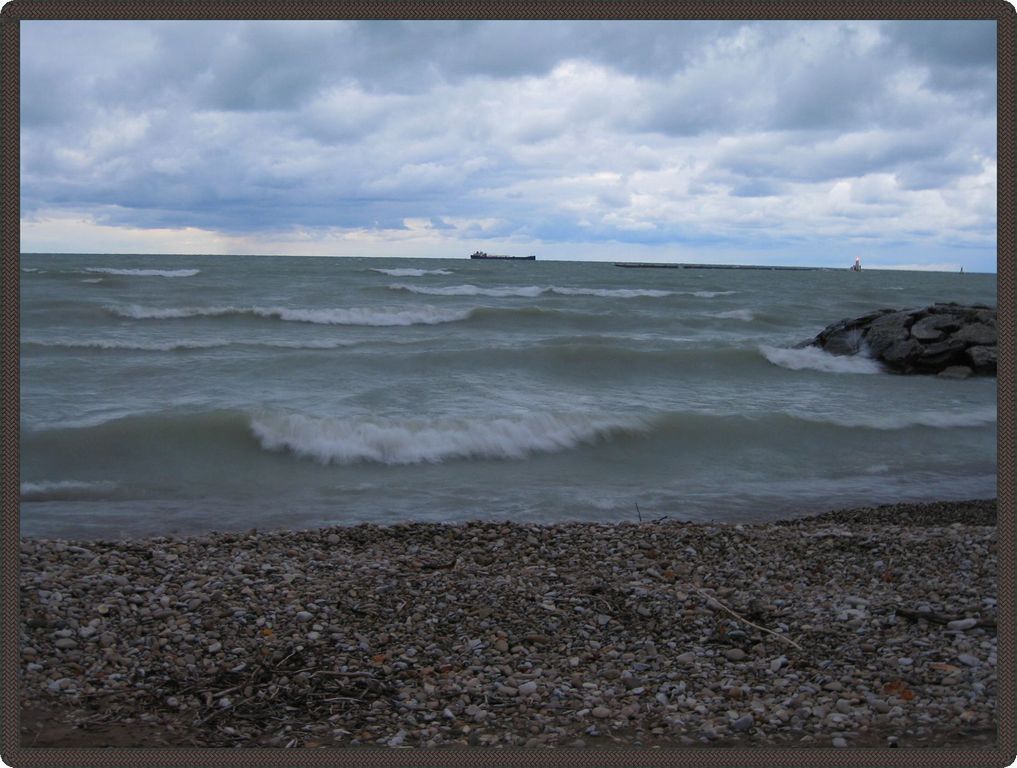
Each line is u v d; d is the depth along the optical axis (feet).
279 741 16.08
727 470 44.93
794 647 20.70
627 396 62.34
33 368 62.85
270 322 99.55
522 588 24.81
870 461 47.50
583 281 212.43
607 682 19.02
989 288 256.32
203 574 24.93
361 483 40.57
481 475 42.42
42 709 16.92
